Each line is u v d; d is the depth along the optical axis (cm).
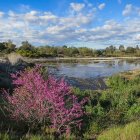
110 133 889
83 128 998
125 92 1562
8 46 11056
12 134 794
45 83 935
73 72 4275
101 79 3155
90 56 13900
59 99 922
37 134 853
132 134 848
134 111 1224
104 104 1362
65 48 13738
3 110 1028
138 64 7306
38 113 938
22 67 2872
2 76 1858
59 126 916
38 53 10712
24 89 958
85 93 1521
